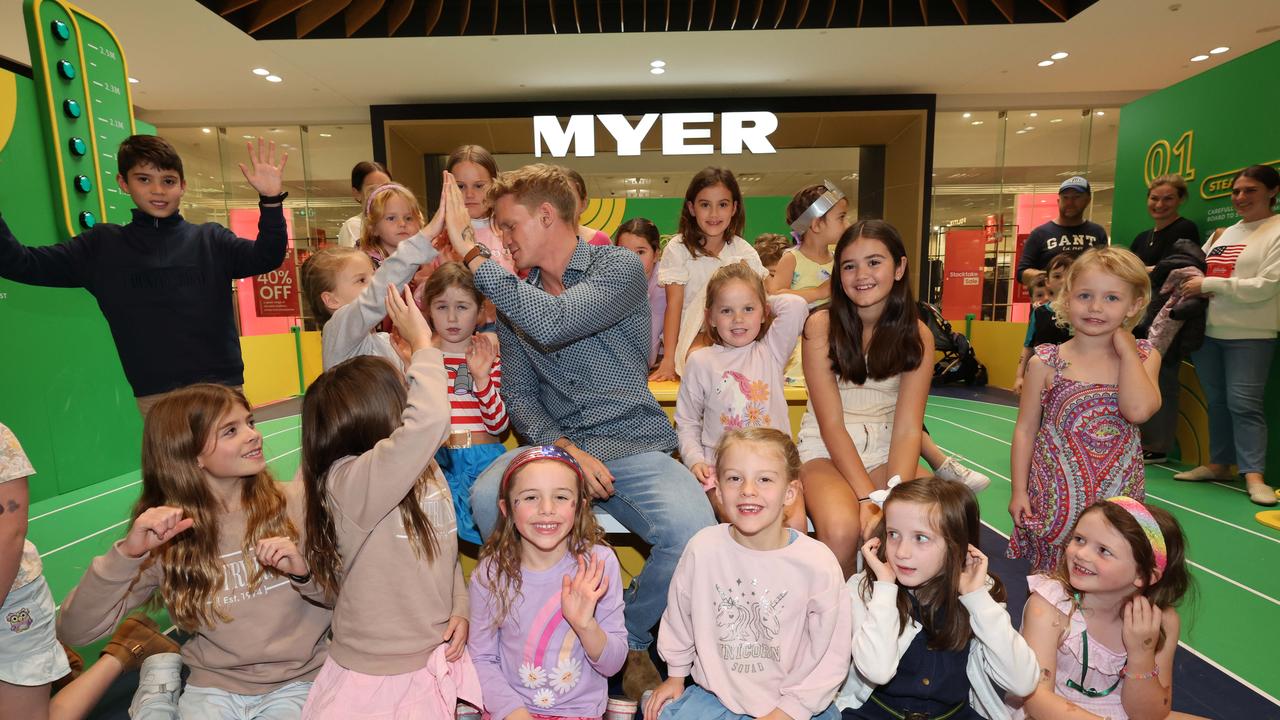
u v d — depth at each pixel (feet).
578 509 5.66
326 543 5.30
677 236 11.05
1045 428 7.05
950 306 33.68
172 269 8.80
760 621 5.32
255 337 25.84
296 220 32.68
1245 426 12.80
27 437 13.42
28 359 13.46
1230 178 14.08
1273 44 13.00
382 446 5.04
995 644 4.80
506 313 6.02
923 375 6.93
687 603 5.54
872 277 6.55
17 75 12.30
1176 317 13.52
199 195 32.68
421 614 5.26
